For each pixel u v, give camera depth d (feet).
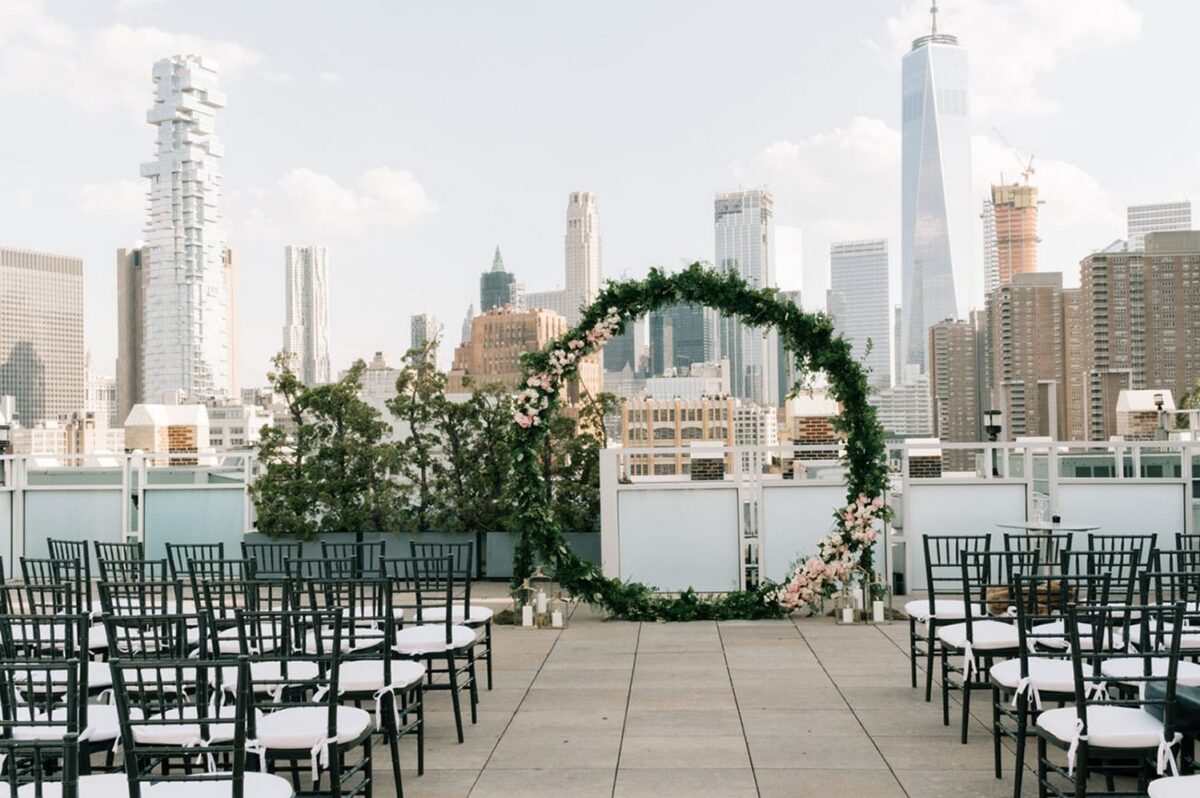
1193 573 17.98
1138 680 14.52
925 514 39.96
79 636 14.98
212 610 18.65
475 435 47.06
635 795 18.28
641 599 36.37
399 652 21.66
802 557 39.32
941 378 410.11
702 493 39.65
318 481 45.75
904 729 22.26
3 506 46.91
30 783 13.52
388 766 20.11
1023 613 17.17
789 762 20.07
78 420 516.73
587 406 46.55
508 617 36.37
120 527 46.91
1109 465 43.47
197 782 13.41
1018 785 17.15
